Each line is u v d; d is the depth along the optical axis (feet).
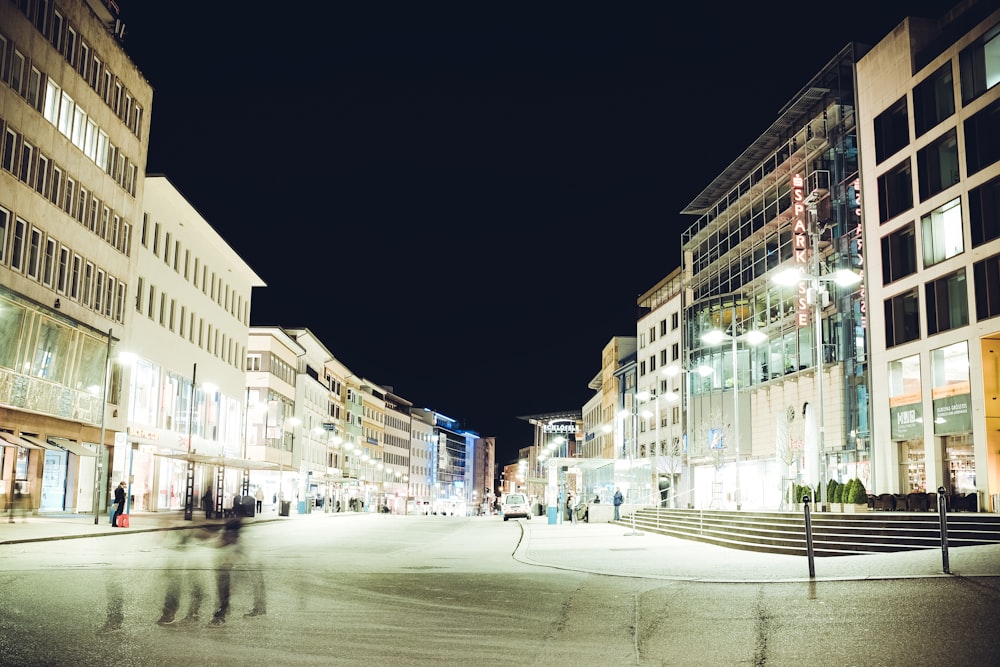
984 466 108.37
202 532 109.50
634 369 287.69
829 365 150.71
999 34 109.60
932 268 120.67
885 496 107.24
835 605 36.09
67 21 127.13
